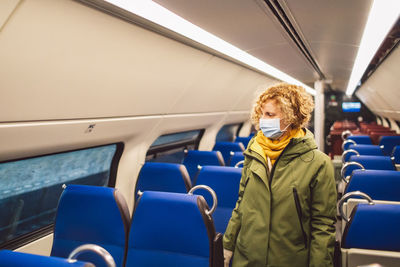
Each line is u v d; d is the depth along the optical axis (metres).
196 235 1.95
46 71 2.06
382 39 3.03
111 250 2.22
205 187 2.37
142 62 2.81
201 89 4.40
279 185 1.68
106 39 2.25
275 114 1.67
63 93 2.34
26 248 2.84
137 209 2.07
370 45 3.38
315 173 1.64
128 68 2.73
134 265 2.06
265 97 1.70
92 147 3.36
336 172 6.40
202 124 5.92
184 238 1.97
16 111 2.10
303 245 1.67
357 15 2.45
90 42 2.16
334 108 15.91
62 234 2.30
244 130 9.73
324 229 1.60
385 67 5.31
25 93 2.06
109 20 2.12
